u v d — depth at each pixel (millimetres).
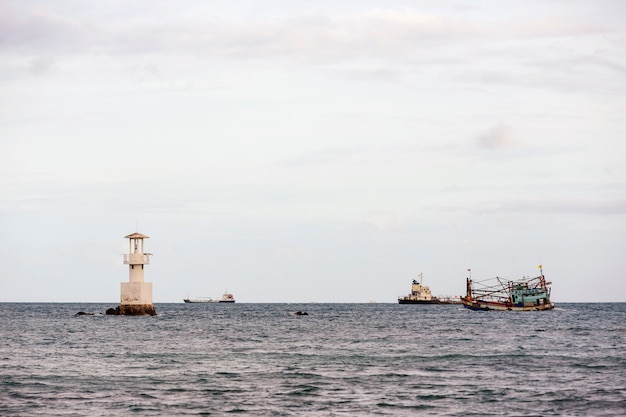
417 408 54812
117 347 102750
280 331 145500
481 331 141000
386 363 80875
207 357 87750
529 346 102062
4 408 54812
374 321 196750
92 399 58344
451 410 54062
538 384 65188
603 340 112938
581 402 56750
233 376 70500
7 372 73438
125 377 69875
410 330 146875
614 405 55531
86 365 79500
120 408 54906
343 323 185125
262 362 82188
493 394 60250
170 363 81250
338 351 95438
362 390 62344
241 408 54969
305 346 104312
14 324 174125
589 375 70562
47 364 80438
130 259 191750
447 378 68938
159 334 133875
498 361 82375
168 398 58781
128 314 194500
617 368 75500
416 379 68375
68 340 117250
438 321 192750
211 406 55625
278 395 60062
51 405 55938
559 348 98312
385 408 54844
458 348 99312
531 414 52594
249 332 141625
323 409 54531
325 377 69688
